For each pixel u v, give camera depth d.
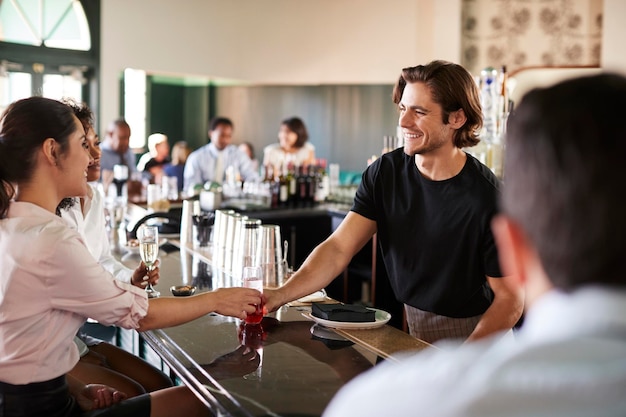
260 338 2.24
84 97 8.61
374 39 9.03
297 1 9.31
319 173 6.70
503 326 2.40
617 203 0.67
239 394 1.75
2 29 8.12
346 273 5.70
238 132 10.12
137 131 10.44
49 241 1.94
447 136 2.52
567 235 0.69
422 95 2.49
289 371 1.92
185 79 10.39
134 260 3.60
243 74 9.38
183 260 3.51
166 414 2.17
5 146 1.97
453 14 8.57
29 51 8.21
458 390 0.66
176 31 8.97
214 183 6.65
